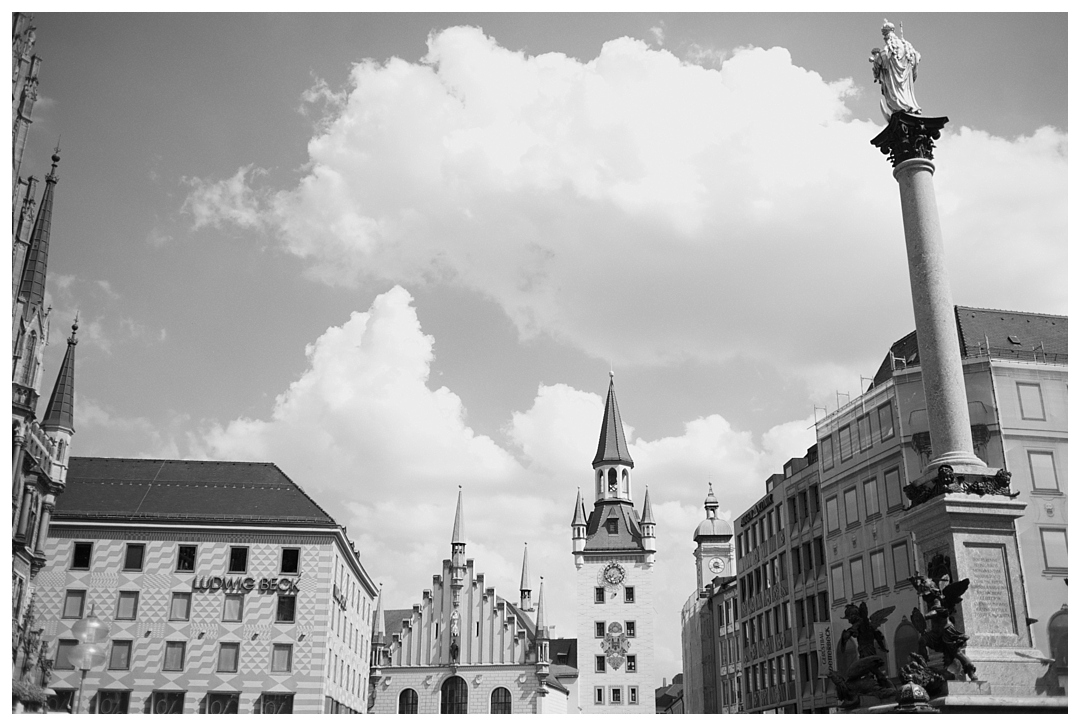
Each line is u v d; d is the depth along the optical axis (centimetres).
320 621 6231
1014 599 2986
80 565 6131
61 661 5922
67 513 6188
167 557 6222
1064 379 4931
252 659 6112
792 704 6216
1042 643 4475
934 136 3516
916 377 5234
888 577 5219
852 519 5597
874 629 3278
